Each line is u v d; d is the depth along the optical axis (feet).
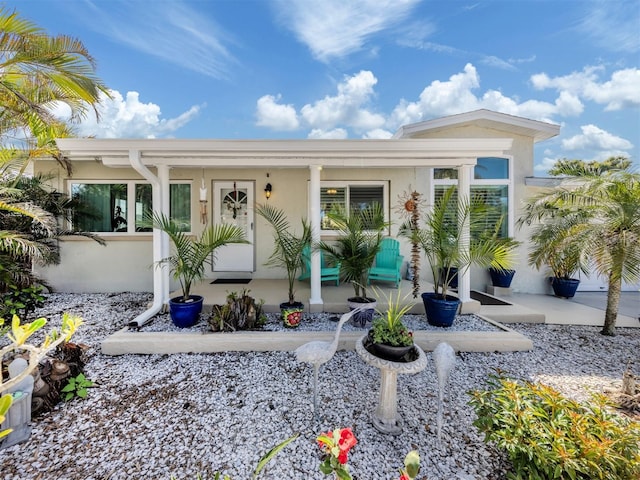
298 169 22.74
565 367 11.41
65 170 21.03
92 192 21.61
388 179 22.70
